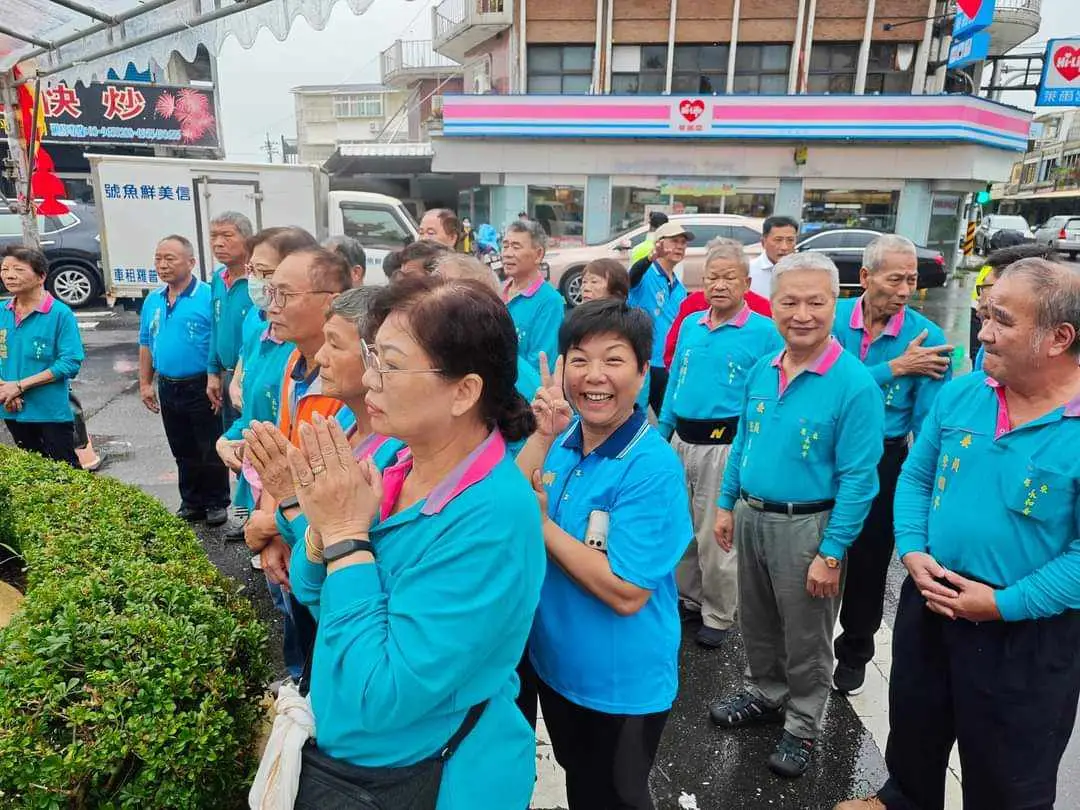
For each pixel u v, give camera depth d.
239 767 1.85
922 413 2.83
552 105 15.74
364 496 1.23
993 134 15.55
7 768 1.50
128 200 9.28
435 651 1.10
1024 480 1.71
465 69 19.44
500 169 16.38
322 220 9.96
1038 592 1.68
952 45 15.25
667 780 2.51
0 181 12.24
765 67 16.11
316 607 1.41
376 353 1.19
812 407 2.35
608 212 16.42
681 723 2.80
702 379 3.25
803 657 2.47
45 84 6.86
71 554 2.37
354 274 3.34
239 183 9.50
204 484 4.39
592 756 1.76
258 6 3.98
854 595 2.92
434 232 4.70
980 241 27.36
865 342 3.02
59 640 1.75
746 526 2.54
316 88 39.78
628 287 3.72
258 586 3.76
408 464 1.38
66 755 1.53
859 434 2.30
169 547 2.59
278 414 2.63
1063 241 26.06
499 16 16.28
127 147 16.39
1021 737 1.79
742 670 3.17
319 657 1.20
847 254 12.88
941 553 1.88
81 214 11.52
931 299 14.32
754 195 16.08
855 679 2.98
